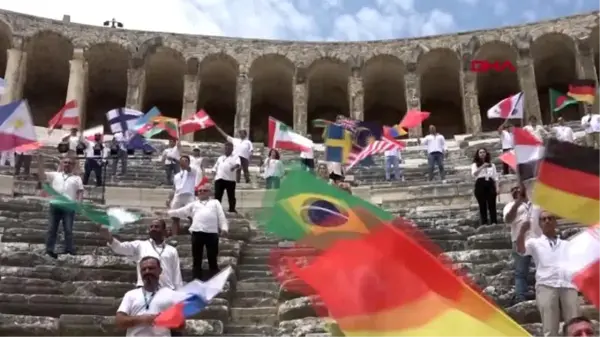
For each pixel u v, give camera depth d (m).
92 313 11.09
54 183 14.21
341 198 5.14
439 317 4.79
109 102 46.69
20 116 18.00
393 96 47.53
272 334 11.16
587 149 7.23
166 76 45.72
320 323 10.70
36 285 11.73
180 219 16.39
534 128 25.14
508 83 45.84
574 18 42.44
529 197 11.51
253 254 15.14
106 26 43.53
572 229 13.51
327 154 25.95
